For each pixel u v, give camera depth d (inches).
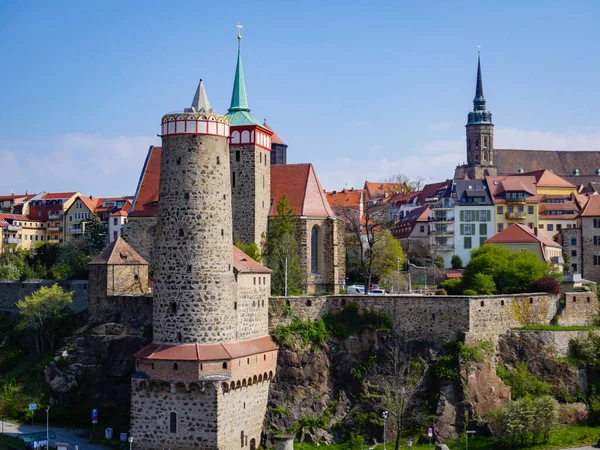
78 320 5516.7
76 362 5034.5
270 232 5821.9
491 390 4783.5
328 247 5964.6
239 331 4606.3
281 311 4980.3
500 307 5036.9
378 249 6924.2
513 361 4982.8
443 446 4335.6
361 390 4869.6
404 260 7421.3
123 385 4884.4
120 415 4817.9
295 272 5620.1
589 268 7662.4
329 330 5029.5
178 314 4402.1
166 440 4335.6
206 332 4387.3
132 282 5270.7
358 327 5027.1
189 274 4404.5
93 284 5182.1
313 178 6072.8
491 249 5959.6
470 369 4761.3
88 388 4958.2
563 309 5329.7
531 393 4867.1
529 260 5654.5
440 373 4788.4
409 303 4982.8
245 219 5708.7
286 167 6087.6
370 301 5054.1
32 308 5570.9
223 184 4505.4
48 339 5590.6
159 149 6156.5
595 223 7657.5
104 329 5039.4
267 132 5910.4
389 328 5000.0
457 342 4845.0
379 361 4940.9
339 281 6013.8
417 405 4768.7
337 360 4975.4
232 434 4399.6
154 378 4343.0
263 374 4682.6
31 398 5036.9
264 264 5669.3
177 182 4448.8
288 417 4729.3
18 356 5649.6
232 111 6151.6
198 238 4416.8
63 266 6530.5
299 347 4896.7
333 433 4751.5
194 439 4286.4
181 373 4303.6
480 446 4562.0
